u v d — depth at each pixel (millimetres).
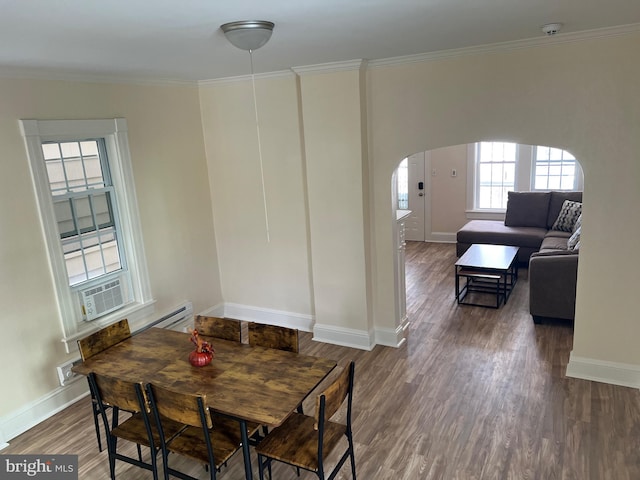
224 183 5016
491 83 3611
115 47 2797
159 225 4547
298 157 4535
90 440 3426
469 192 7891
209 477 3023
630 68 3184
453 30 2875
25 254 3480
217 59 3479
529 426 3303
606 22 2936
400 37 2994
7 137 3322
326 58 3723
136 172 4270
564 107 3428
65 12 2002
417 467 2988
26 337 3535
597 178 3443
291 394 2588
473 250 5996
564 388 3713
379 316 4598
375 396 3777
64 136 3711
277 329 3141
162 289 4633
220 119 4836
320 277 4609
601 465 2910
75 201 3895
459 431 3303
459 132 3820
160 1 1917
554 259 4574
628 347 3639
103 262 4164
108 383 2672
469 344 4527
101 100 3936
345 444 3229
